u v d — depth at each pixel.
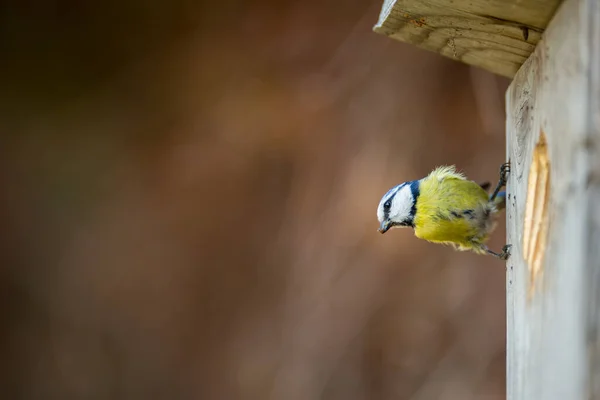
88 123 14.23
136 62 13.88
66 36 14.36
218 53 12.92
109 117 14.09
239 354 12.08
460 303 10.33
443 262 10.50
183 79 13.31
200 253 13.09
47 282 14.14
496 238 10.30
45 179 14.43
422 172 10.65
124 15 13.96
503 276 10.25
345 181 10.97
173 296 13.27
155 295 13.38
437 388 10.20
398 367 10.40
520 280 4.38
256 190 12.59
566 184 3.54
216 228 12.93
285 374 10.91
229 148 12.70
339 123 11.30
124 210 13.82
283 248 11.36
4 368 14.01
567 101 3.61
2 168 14.56
